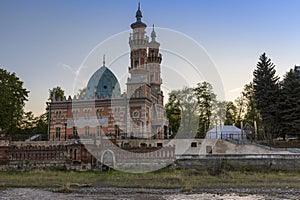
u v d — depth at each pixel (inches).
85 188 1171.3
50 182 1301.7
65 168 1654.8
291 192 1074.7
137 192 1090.7
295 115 2153.1
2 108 2311.8
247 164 1571.1
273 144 2068.2
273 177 1398.9
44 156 1697.8
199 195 1028.5
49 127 2456.9
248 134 2500.0
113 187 1184.8
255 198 975.6
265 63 2529.5
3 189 1164.5
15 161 1699.1
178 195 1031.0
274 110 2267.5
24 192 1103.0
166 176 1408.7
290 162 1552.7
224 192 1079.6
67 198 991.6
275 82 2447.1
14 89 2488.9
